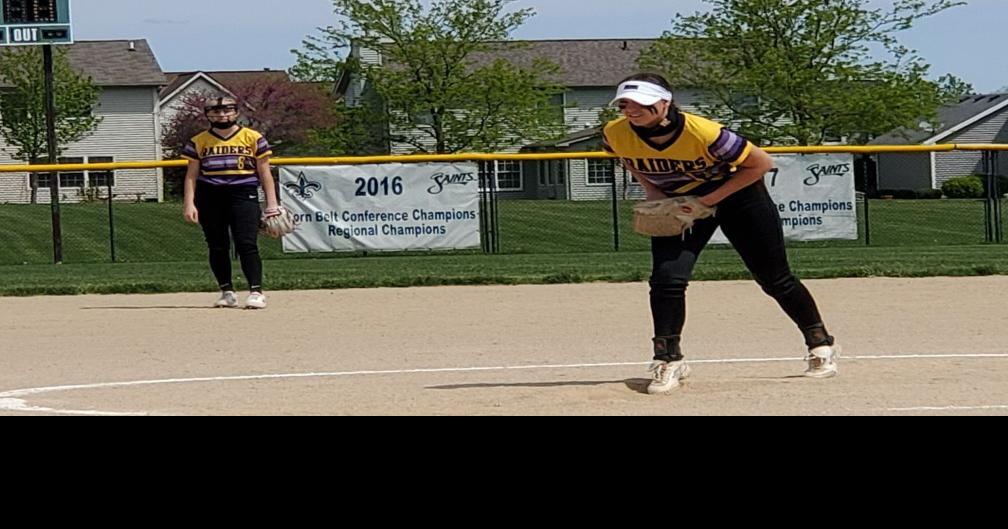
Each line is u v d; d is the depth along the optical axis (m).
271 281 15.00
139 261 20.64
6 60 51.00
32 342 10.26
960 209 28.14
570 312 11.83
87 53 61.41
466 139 46.50
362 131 46.72
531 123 47.09
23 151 51.97
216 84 64.06
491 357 9.14
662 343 7.34
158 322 11.45
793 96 42.16
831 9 41.97
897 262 16.34
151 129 60.69
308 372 8.54
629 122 6.93
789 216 20.00
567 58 59.03
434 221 19.83
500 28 46.16
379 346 9.80
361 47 48.22
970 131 53.31
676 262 7.25
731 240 7.42
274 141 60.09
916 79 43.34
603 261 17.83
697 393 7.31
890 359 8.63
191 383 8.11
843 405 6.87
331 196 19.55
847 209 20.08
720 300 12.55
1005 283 13.91
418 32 45.16
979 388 7.37
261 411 7.02
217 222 12.45
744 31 42.31
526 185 49.31
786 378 7.82
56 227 20.59
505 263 17.67
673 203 7.05
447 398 7.34
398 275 15.41
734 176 7.03
